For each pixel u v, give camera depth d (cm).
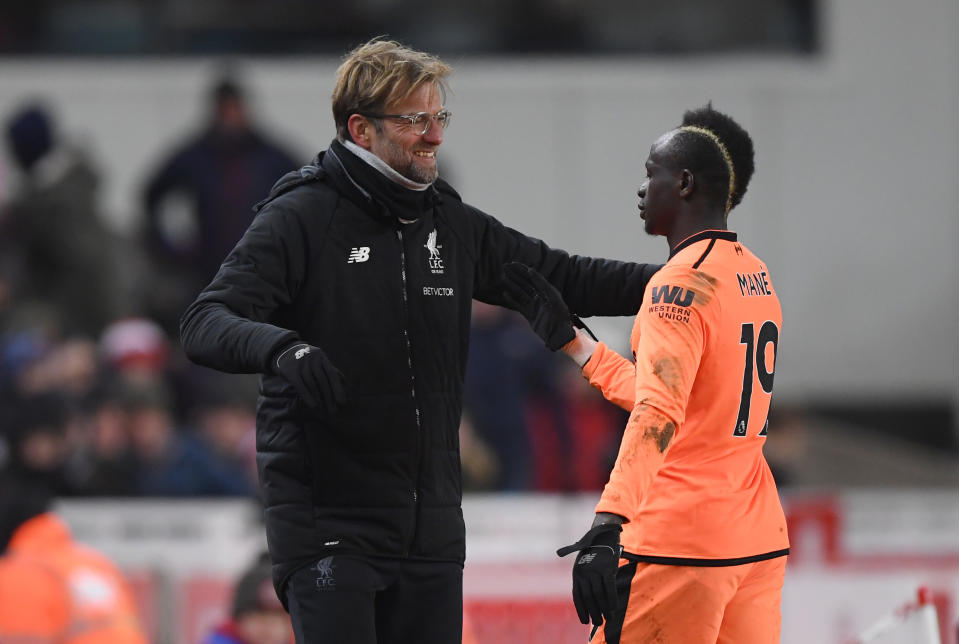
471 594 2347
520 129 3931
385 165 1272
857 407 3941
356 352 1271
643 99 3934
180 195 3319
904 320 3975
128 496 2767
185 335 1215
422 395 1291
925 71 3969
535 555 2367
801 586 2388
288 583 1282
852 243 3978
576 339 1404
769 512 1338
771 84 3934
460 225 1354
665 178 1327
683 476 1304
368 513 1266
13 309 3206
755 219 3962
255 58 3919
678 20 3991
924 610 1587
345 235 1279
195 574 2358
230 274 1243
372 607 1262
